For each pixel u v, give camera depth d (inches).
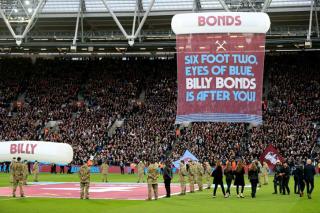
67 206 1043.9
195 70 1403.8
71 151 2300.7
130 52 3489.2
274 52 3427.7
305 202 1126.4
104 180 2091.5
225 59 1392.7
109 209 994.7
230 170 1267.2
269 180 2022.6
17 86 3410.4
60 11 3058.6
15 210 969.5
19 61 3609.7
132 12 3019.2
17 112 3198.8
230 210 971.3
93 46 2942.9
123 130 2908.5
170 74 3371.1
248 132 2672.2
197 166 1476.4
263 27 1387.8
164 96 3186.5
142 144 2755.9
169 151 2684.5
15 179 1230.9
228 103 1389.0
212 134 2694.4
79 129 2962.6
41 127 3058.6
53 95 3299.7
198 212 939.3
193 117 1400.1
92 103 3206.2
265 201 1152.8
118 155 2706.7
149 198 1183.6
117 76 3415.4
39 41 3270.2
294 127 2679.6
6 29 3201.3
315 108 2837.1
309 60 3260.3
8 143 2214.6
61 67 3538.4
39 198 1218.0
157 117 2992.1
